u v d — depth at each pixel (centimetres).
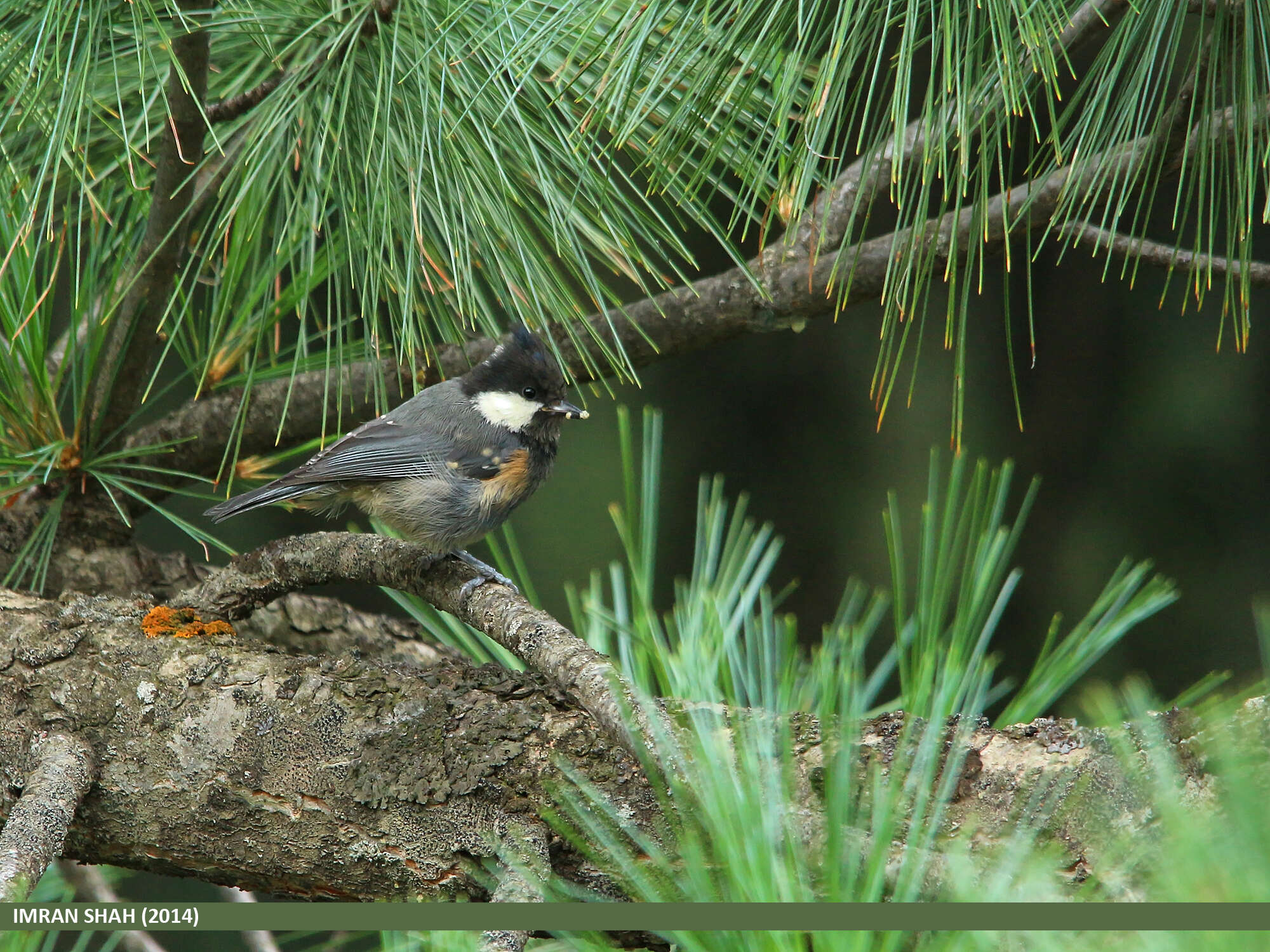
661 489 1248
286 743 455
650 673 494
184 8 471
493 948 317
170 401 969
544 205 526
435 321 541
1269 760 286
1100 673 1123
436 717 450
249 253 554
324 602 645
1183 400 1153
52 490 621
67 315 816
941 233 527
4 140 471
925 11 392
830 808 250
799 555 1216
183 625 509
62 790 442
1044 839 321
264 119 473
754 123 445
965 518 405
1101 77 411
